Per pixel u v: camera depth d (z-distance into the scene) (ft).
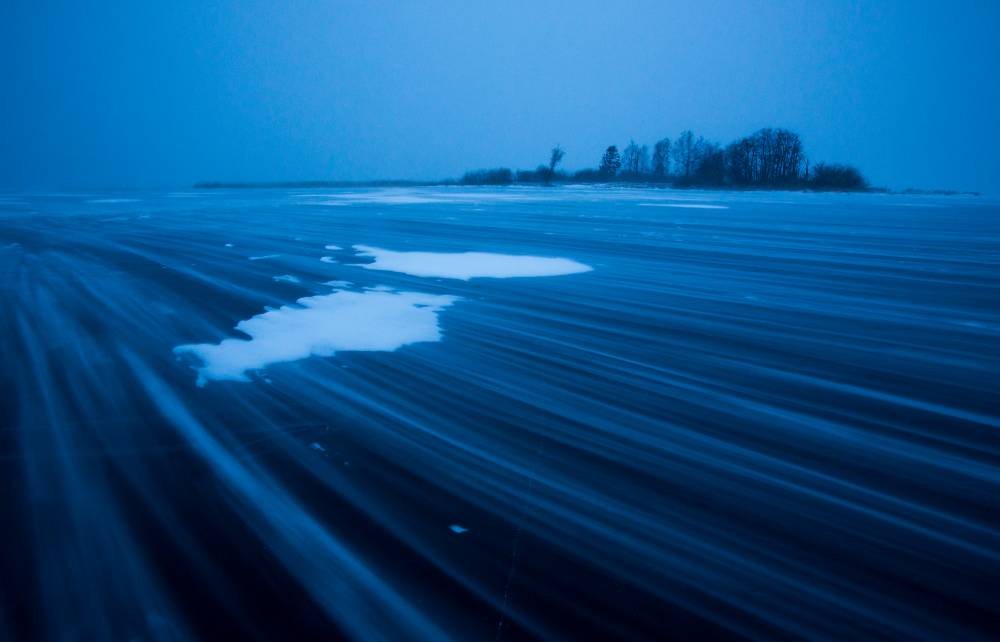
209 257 26.23
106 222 44.68
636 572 5.48
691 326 14.96
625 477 7.29
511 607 4.99
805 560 5.70
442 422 8.90
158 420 8.80
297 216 51.06
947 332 14.49
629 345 13.23
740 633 4.73
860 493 7.00
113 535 5.92
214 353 12.14
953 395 10.27
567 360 12.07
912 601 5.16
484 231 38.99
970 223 47.01
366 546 5.79
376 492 6.84
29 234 35.76
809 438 8.50
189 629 4.71
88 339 13.08
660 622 4.83
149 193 112.78
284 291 18.65
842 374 11.35
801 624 4.86
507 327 14.66
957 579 5.46
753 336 14.05
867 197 105.50
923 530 6.25
